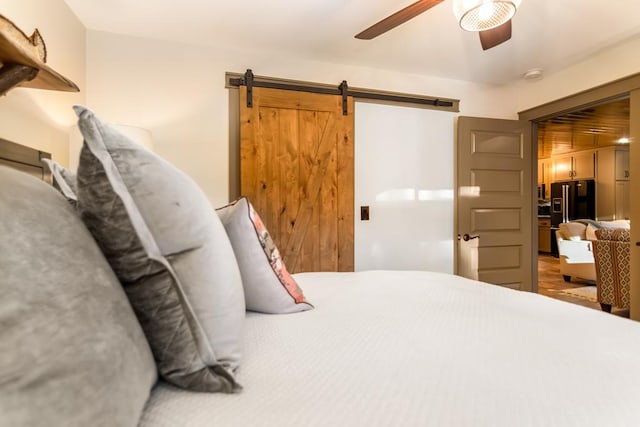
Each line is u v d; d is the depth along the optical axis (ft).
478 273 10.92
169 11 7.11
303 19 7.43
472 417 1.80
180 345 2.00
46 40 6.03
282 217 9.09
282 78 9.20
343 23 7.61
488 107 11.35
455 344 2.74
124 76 8.04
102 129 1.92
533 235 11.53
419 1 5.25
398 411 1.85
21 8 5.25
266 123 8.96
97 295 1.51
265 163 8.94
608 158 22.30
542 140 20.02
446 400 1.95
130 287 1.93
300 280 5.24
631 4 6.80
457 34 8.03
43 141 5.97
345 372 2.29
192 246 2.17
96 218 1.88
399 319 3.37
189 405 1.90
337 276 5.57
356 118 9.96
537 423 1.76
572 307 3.78
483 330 3.04
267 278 3.52
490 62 9.62
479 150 10.93
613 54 8.87
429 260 10.68
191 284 2.13
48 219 1.52
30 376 1.12
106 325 1.47
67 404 1.19
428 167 10.68
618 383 2.13
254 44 8.58
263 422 1.76
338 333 3.00
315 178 9.38
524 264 11.39
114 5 6.89
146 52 8.20
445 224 10.86
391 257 10.32
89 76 7.79
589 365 2.36
